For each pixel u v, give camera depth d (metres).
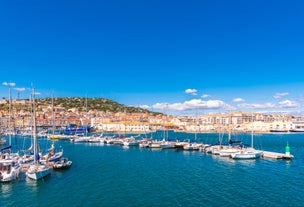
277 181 55.72
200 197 44.75
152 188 50.31
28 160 67.44
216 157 89.81
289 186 51.72
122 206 41.03
